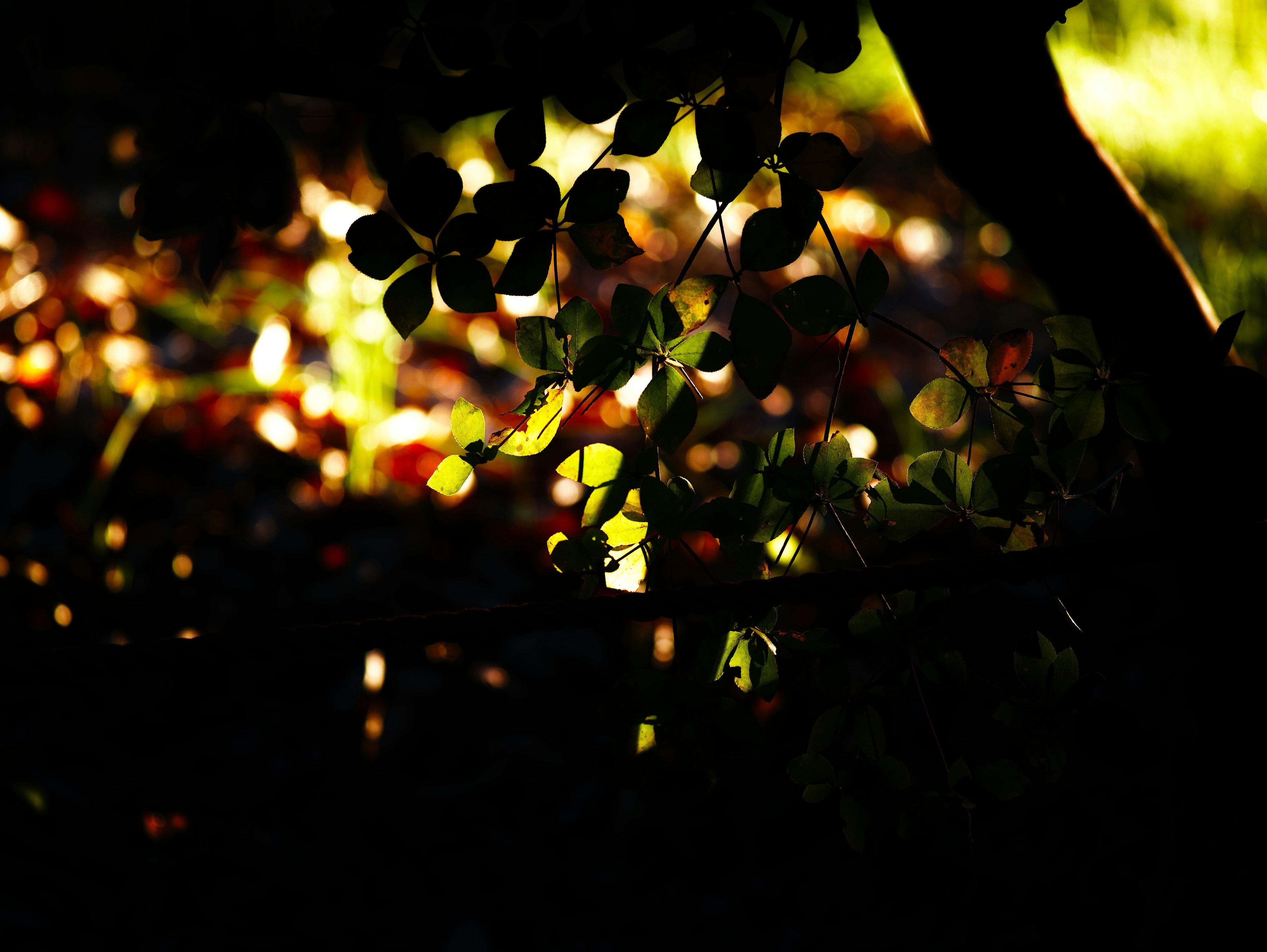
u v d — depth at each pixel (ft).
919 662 3.56
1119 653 5.61
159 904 4.33
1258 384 3.54
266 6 3.40
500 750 4.98
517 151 3.43
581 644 5.67
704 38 3.41
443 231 3.41
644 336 3.39
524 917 4.37
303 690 5.27
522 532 6.45
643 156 3.43
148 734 4.95
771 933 4.31
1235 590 3.73
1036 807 4.52
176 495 6.54
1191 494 3.70
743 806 4.72
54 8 3.38
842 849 4.48
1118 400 3.45
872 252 3.40
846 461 3.46
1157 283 3.71
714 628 3.50
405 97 3.45
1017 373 3.46
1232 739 3.79
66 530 6.01
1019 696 3.55
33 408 6.82
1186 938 3.86
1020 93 3.64
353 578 5.88
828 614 3.74
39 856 4.35
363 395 6.66
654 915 4.37
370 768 4.79
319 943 4.29
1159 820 4.37
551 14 3.41
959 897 4.31
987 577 3.50
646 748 3.51
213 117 3.50
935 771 4.83
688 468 6.93
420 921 4.35
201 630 5.53
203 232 3.58
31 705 4.92
